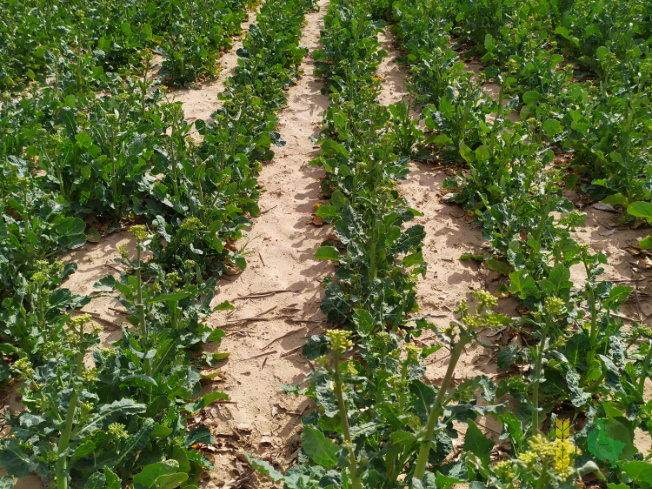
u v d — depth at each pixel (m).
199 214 5.75
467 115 7.18
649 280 5.38
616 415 3.39
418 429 2.90
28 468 3.05
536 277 4.95
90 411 3.34
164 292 4.48
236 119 7.40
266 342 4.81
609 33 9.61
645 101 6.86
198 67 9.90
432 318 5.04
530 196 6.09
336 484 3.03
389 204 5.28
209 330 4.64
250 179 6.21
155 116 7.02
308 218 6.46
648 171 5.86
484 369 4.50
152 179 6.36
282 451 3.90
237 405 4.23
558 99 7.93
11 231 5.16
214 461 3.81
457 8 11.76
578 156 7.01
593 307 4.09
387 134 5.62
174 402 3.79
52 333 4.15
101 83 8.97
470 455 2.93
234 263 5.72
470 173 6.40
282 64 10.16
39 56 9.71
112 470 3.23
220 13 11.32
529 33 9.84
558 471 2.36
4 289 4.93
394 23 12.80
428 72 9.18
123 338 3.85
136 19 11.18
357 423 3.39
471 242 6.01
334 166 6.43
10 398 4.21
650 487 3.04
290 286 5.45
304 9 13.90
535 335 3.92
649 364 3.79
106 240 5.97
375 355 3.65
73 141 6.29
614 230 6.09
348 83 8.72
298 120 8.67
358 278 4.66
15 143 6.71
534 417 3.43
